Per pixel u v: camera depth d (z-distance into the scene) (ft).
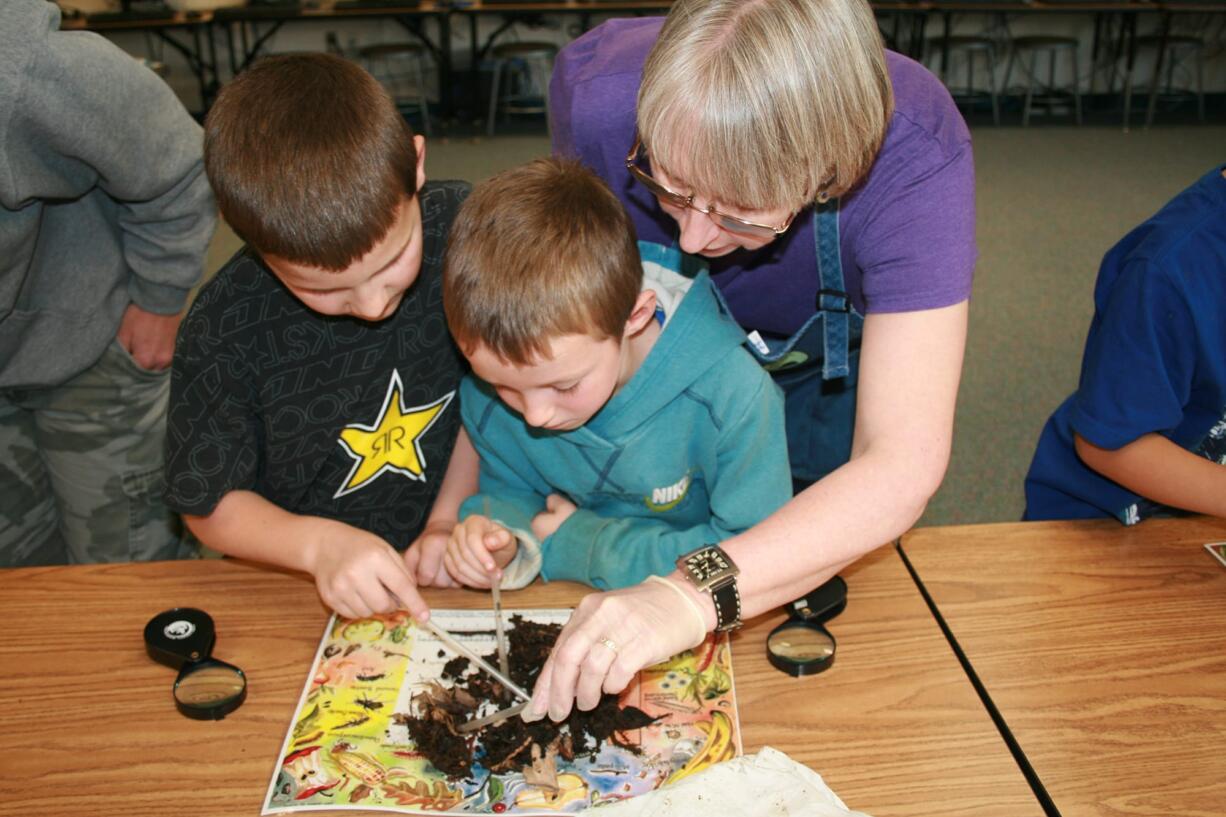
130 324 4.92
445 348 3.90
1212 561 3.66
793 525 2.99
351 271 3.02
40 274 4.44
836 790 2.76
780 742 2.92
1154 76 19.80
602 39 3.77
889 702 3.05
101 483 5.04
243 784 2.81
